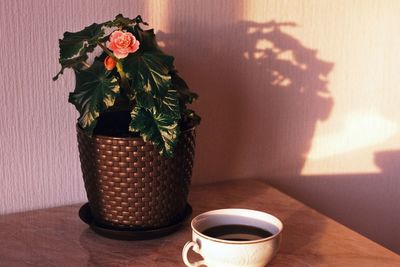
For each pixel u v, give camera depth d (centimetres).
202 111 101
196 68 98
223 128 103
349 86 111
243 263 72
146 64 78
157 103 78
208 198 98
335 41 108
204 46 98
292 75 106
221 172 105
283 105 107
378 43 111
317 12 105
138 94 78
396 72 114
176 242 84
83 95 80
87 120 79
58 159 93
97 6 90
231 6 98
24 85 89
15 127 89
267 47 103
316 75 108
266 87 104
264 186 104
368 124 115
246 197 99
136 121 78
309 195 113
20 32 87
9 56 87
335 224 90
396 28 112
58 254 81
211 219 78
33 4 87
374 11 110
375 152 117
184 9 95
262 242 72
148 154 80
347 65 110
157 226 84
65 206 94
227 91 102
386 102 115
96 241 84
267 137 107
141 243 84
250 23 100
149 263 79
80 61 81
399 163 120
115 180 81
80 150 84
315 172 113
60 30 89
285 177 110
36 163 92
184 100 84
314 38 106
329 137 112
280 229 75
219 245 72
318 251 82
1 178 90
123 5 92
